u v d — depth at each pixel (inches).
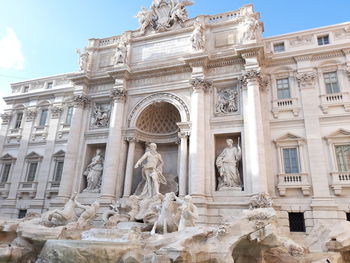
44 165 1237.7
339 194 828.0
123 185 1048.8
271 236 542.6
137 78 1155.9
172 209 701.3
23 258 591.8
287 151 933.2
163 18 1214.3
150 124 1171.9
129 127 1091.9
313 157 884.6
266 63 1039.0
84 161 1120.2
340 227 682.2
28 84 1471.5
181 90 1074.7
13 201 1226.0
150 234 653.9
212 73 1053.8
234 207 858.1
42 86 1427.2
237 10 1111.0
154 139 1159.0
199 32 1076.5
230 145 957.2
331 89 951.6
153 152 1019.3
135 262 483.2
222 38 1091.9
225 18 1129.4
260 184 832.3
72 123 1159.0
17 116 1425.9
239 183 913.5
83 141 1150.3
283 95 1000.9
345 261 637.3
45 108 1371.8
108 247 502.3
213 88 1041.5
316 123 917.2
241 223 543.2
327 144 893.2
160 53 1165.7
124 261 486.9
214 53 1060.5
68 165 1094.4
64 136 1269.7
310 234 743.7
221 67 1048.8
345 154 873.5
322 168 863.1
